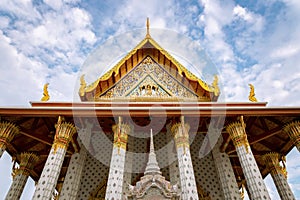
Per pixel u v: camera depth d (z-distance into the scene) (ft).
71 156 39.58
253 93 38.88
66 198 33.94
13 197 36.91
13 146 41.39
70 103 35.32
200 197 38.91
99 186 40.37
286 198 38.32
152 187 28.02
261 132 42.83
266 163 44.39
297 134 35.24
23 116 33.73
